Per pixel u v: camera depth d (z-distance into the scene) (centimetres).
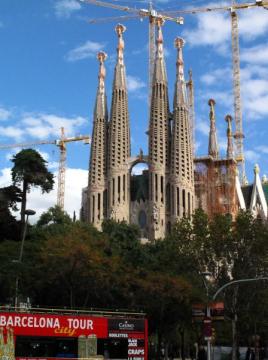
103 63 17162
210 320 4266
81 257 5288
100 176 16012
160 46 16425
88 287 5453
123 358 3484
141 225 15638
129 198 15875
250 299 6266
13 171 6781
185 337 8088
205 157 17512
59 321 3306
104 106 16675
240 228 6319
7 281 5316
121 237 7369
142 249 7175
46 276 5347
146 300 5575
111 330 3484
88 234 6431
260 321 6862
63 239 5575
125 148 16112
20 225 6575
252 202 18638
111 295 5653
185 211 15162
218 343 8575
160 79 16112
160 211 15212
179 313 5738
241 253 6297
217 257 6334
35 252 5797
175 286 5509
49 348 3241
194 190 16012
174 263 6406
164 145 15700
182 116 15812
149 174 15625
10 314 3167
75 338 3341
